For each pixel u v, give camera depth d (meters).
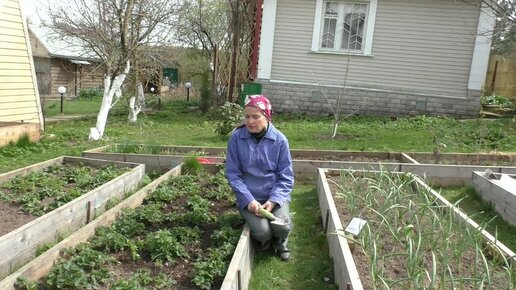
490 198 5.54
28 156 8.41
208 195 5.13
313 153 7.90
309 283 3.63
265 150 4.22
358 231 3.67
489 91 18.80
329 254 4.12
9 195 4.95
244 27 15.06
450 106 13.25
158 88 18.25
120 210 4.41
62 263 3.12
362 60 13.61
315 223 4.98
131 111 14.03
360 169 6.38
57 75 27.14
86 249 3.37
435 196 4.78
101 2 9.90
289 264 3.96
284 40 13.96
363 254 3.52
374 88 13.66
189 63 22.06
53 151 8.95
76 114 17.70
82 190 5.20
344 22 13.59
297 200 5.82
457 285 3.09
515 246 4.39
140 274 3.16
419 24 13.16
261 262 3.97
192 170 6.40
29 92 11.19
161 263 3.38
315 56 13.85
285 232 3.92
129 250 3.60
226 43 16.08
